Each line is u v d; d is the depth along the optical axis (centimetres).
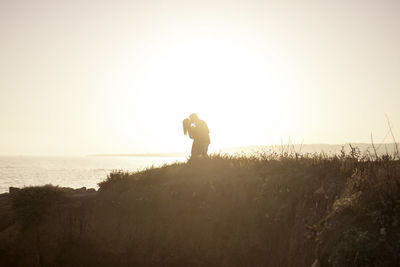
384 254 407
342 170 698
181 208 924
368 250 415
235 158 1063
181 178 1022
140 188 1033
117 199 1020
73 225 997
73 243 975
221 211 858
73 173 8806
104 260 940
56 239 975
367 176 567
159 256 891
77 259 954
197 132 1167
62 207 1025
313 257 598
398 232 429
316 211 662
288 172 807
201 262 832
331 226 494
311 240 619
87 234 983
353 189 563
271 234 735
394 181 516
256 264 736
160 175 1065
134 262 912
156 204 964
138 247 926
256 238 761
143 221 957
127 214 985
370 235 436
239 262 770
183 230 891
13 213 1005
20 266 941
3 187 4738
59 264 949
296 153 874
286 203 739
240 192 857
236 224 814
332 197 645
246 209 816
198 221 881
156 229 928
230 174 938
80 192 1171
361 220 473
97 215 1010
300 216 690
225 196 879
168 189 983
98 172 9456
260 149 1022
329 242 475
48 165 15400
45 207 1012
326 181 700
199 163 1073
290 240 682
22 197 1016
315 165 775
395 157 622
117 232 968
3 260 940
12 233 971
